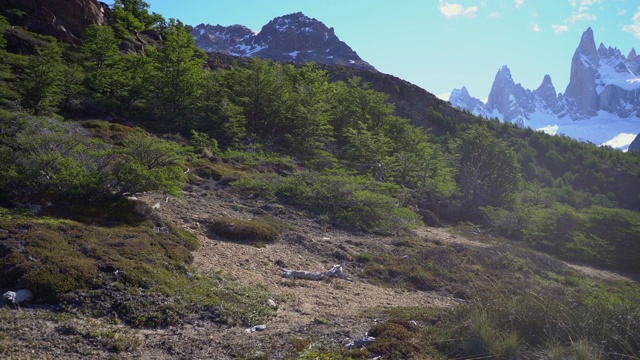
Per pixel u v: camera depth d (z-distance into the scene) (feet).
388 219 52.85
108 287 21.43
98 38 81.10
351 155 82.84
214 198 46.34
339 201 52.13
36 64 61.93
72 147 35.83
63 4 96.94
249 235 37.17
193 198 44.60
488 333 18.47
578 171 151.02
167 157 40.55
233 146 73.46
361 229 49.29
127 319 20.16
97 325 19.13
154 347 18.42
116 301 20.80
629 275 56.80
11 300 19.49
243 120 80.53
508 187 88.58
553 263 48.21
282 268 32.78
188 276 25.50
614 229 65.72
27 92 59.47
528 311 20.40
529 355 17.93
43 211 28.68
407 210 57.98
